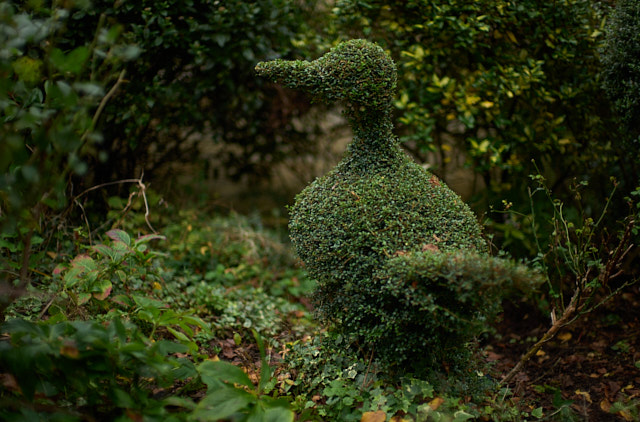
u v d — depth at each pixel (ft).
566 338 11.92
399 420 7.73
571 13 12.62
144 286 11.10
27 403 6.37
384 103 8.86
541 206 13.50
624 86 10.91
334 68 8.73
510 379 9.59
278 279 15.07
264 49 13.64
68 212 12.06
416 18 13.69
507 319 13.52
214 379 7.36
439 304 7.96
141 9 12.75
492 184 13.93
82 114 6.89
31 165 6.74
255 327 11.35
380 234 8.32
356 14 13.78
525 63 13.16
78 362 6.66
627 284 9.29
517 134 13.58
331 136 19.06
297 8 14.73
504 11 12.66
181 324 8.54
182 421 6.64
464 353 8.84
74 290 9.61
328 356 9.23
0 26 6.45
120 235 9.89
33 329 6.62
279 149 18.83
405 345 8.41
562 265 12.37
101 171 14.58
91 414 6.95
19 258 10.27
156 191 16.48
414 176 8.93
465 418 7.50
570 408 8.82
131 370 7.29
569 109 13.60
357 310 8.61
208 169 18.48
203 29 13.09
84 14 11.93
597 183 13.80
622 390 9.53
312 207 8.94
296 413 8.22
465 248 8.19
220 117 16.97
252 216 18.08
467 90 13.37
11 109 7.14
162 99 14.19
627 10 10.65
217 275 13.85
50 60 6.63
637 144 11.14
